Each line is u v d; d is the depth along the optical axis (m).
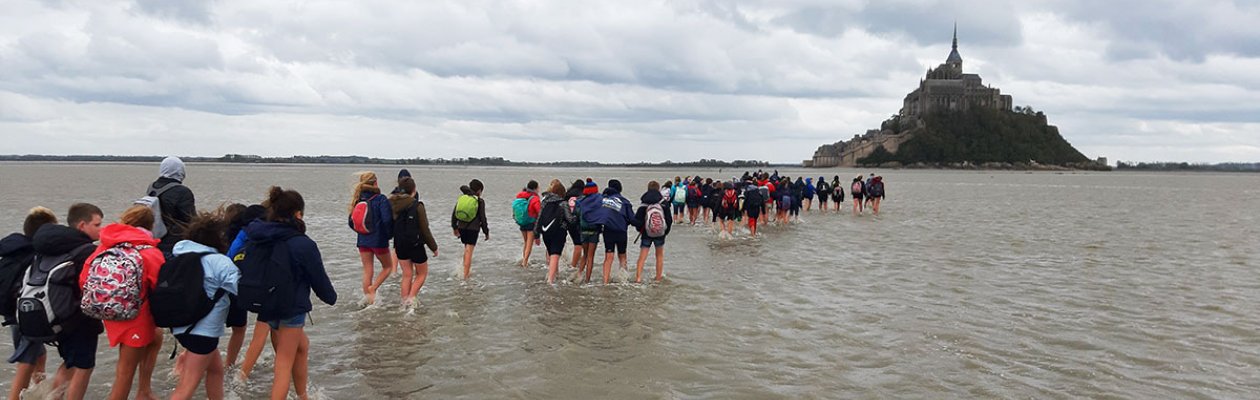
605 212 12.02
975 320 9.64
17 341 6.09
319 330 8.77
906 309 10.32
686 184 25.00
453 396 6.56
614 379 7.08
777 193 24.38
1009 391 6.82
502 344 8.27
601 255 15.95
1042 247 18.30
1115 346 8.40
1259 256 16.69
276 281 5.89
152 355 6.05
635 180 103.44
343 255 15.32
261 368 7.21
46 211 6.14
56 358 7.47
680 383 6.98
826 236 20.67
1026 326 9.32
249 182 73.56
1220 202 45.84
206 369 5.98
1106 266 14.83
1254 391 6.89
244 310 5.88
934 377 7.21
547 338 8.54
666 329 9.04
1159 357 7.96
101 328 5.93
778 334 8.82
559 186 12.40
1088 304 10.77
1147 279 13.14
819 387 6.89
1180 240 20.38
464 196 12.33
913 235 21.22
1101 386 6.98
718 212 19.91
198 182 72.75
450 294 11.07
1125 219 29.05
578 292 11.38
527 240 13.88
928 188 69.94
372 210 9.87
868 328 9.16
